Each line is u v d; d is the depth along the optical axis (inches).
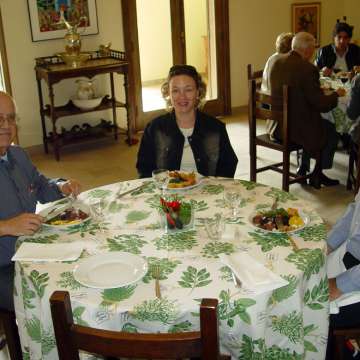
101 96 214.7
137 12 217.6
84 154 204.4
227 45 243.9
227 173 106.2
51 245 71.2
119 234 74.4
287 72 148.5
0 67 197.9
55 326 47.6
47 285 62.2
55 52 204.4
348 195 153.6
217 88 248.5
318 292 65.2
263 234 71.7
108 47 208.1
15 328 77.0
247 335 58.9
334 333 68.6
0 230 74.4
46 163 196.1
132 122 229.6
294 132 150.1
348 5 269.3
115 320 58.1
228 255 66.1
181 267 64.6
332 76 185.5
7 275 81.0
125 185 93.7
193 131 103.7
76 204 85.1
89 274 63.2
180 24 228.5
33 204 90.4
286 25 258.8
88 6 206.2
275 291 59.6
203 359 46.4
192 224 75.0
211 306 44.4
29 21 196.4
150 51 225.6
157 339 45.8
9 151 90.0
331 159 161.5
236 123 239.1
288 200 83.1
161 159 105.2
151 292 59.9
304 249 66.8
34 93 204.7
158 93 233.1
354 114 148.3
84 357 63.0
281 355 63.1
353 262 77.0
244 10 244.5
